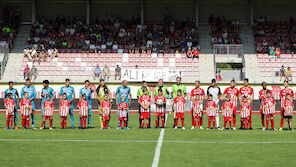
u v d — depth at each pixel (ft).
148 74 92.38
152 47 109.50
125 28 119.55
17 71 99.35
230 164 27.94
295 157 30.40
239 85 93.91
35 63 103.60
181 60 106.11
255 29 119.24
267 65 105.50
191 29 117.29
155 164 27.84
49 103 48.42
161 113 50.19
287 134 43.78
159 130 47.06
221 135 42.47
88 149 33.37
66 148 33.81
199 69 102.37
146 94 49.98
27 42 111.55
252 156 30.71
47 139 38.75
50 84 93.09
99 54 107.14
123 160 29.07
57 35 114.83
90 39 113.29
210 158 29.89
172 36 115.14
